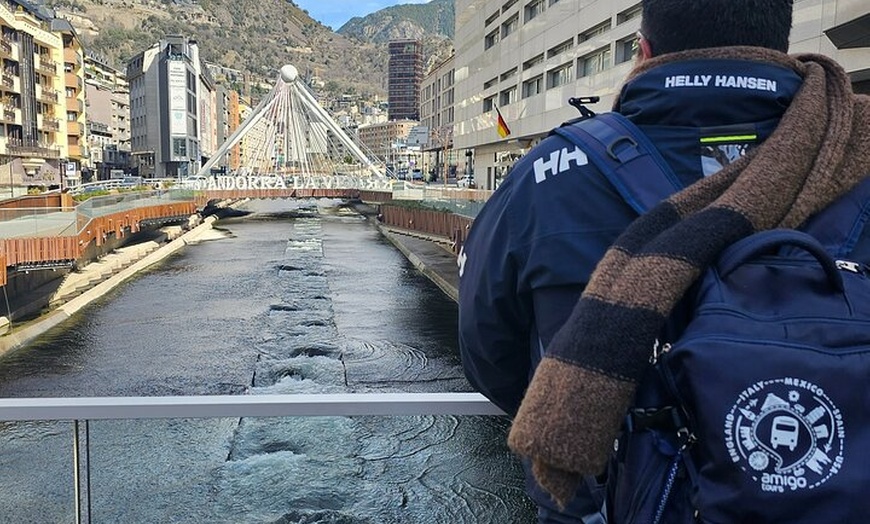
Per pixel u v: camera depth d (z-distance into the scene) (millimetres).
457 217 37344
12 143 55312
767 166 1053
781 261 998
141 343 18906
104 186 54281
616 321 963
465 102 64625
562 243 1146
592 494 1160
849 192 1100
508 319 1280
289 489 4926
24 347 18297
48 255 21969
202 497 3031
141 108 120812
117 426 2207
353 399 1850
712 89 1151
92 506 2023
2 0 56500
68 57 69938
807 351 891
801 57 1264
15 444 1913
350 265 35000
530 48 46188
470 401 1888
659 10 1237
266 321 21875
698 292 997
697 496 919
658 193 1127
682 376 944
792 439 865
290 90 90125
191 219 54844
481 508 4164
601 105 35156
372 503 4852
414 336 20031
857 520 848
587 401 948
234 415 1837
